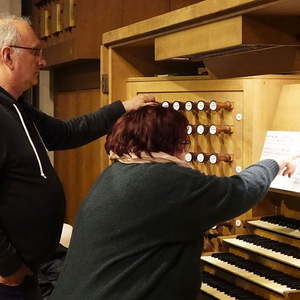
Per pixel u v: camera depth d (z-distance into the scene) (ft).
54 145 8.06
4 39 6.58
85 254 5.34
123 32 9.62
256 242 7.11
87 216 5.43
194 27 7.89
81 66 13.38
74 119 8.33
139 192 5.13
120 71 10.48
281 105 7.50
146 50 10.63
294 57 8.13
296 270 6.49
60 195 6.70
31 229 6.41
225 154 8.09
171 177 5.11
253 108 7.63
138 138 5.35
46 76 15.61
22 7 15.52
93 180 12.85
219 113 8.19
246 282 6.66
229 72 9.23
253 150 7.64
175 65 10.96
